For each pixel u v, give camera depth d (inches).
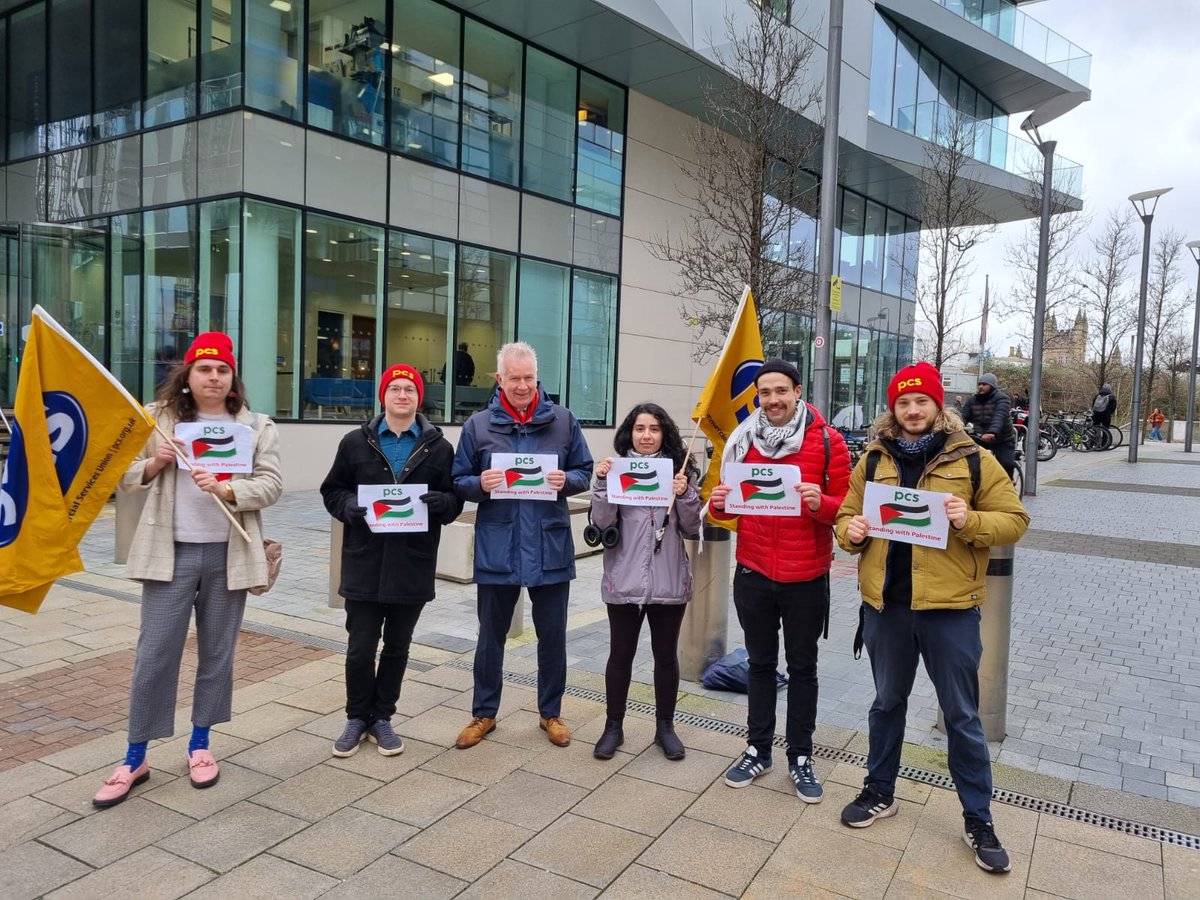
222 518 138.1
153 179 496.4
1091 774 150.9
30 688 181.6
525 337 622.8
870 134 721.6
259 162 461.1
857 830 129.7
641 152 696.4
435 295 560.1
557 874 116.6
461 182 569.0
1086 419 1119.6
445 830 127.4
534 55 605.9
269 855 119.8
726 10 603.2
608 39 586.6
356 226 512.7
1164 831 131.3
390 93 524.1
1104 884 116.5
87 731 160.2
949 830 130.4
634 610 155.4
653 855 121.7
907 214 1013.8
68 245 526.6
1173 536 416.8
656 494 149.3
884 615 128.3
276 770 145.9
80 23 531.5
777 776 147.9
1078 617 261.3
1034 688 195.9
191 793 137.1
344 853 120.6
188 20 474.0
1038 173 791.1
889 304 1006.4
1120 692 194.1
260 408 474.9
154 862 117.4
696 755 155.6
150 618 134.6
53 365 131.3
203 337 140.2
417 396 154.2
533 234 619.2
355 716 153.0
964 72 903.7
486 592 157.1
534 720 170.9
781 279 481.4
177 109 483.8
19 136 580.4
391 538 149.2
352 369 516.7
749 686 147.1
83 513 133.0
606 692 158.4
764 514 137.0
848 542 126.3
